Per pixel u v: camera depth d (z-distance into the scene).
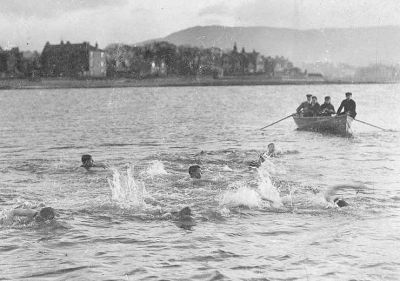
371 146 26.83
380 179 17.38
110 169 19.53
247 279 8.66
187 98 117.31
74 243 10.71
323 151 24.81
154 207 13.53
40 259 9.72
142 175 17.88
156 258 9.75
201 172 18.08
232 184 16.34
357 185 15.98
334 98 105.50
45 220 12.21
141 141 31.16
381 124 42.09
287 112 64.38
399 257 9.65
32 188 16.23
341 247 10.24
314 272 8.95
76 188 16.17
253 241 10.74
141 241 10.81
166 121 49.84
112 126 43.94
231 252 10.05
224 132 36.84
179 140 31.53
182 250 10.21
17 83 184.12
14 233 11.41
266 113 62.50
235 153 23.20
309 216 12.67
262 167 19.12
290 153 23.95
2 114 64.38
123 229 11.71
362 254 9.83
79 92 162.75
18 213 12.48
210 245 10.51
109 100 109.50
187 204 13.87
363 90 161.25
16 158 23.39
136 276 8.84
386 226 11.69
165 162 20.89
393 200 14.20
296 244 10.50
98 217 12.72
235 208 13.44
